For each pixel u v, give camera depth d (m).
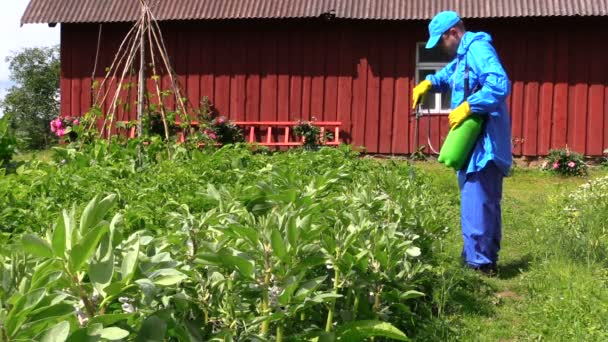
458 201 8.79
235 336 2.52
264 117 15.41
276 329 2.93
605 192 8.04
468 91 5.63
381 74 14.96
